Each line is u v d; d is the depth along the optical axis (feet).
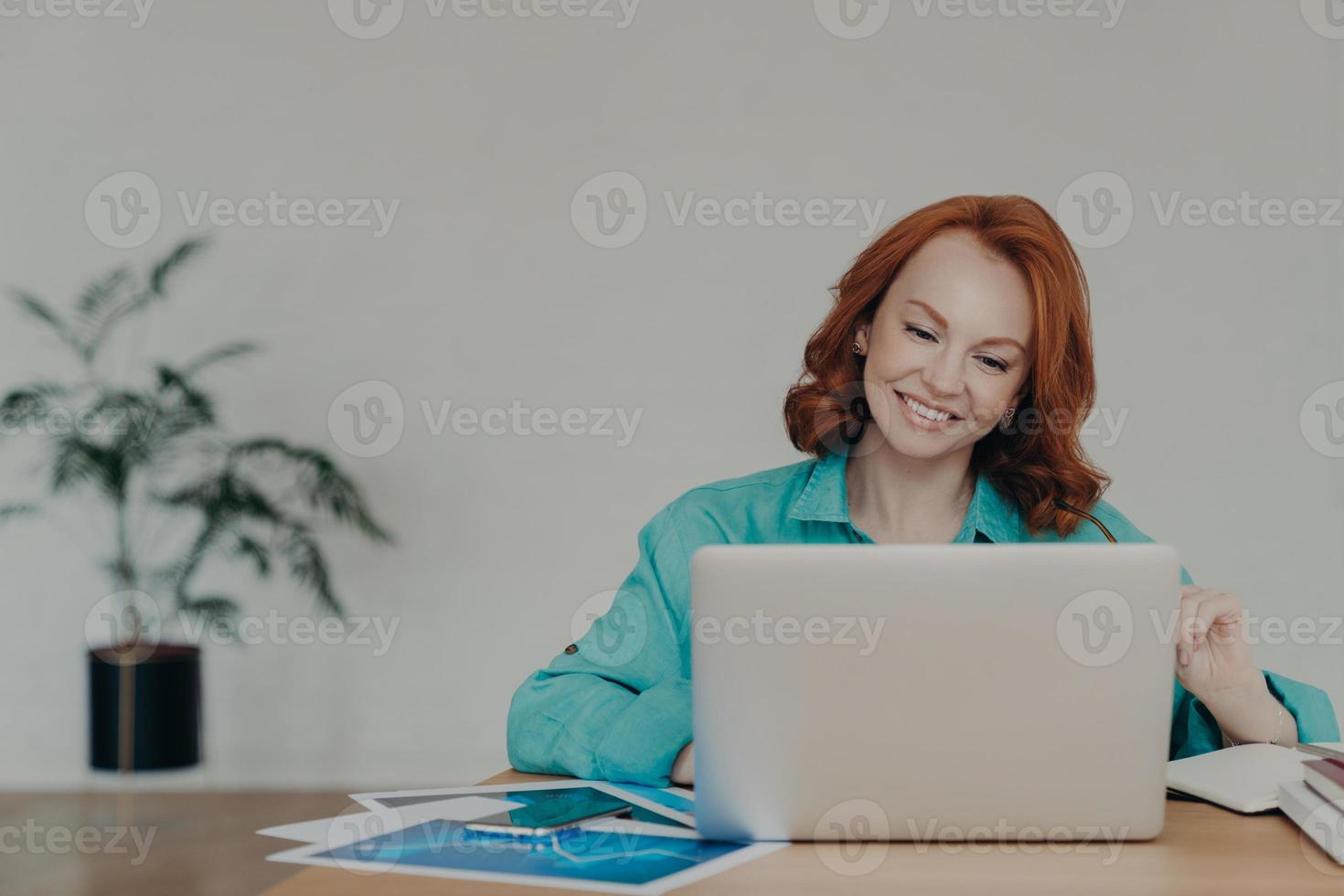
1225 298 12.58
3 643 13.79
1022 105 12.82
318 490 13.10
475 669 13.50
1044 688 3.19
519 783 4.23
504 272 13.46
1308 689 4.41
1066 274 4.84
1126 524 5.30
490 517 13.50
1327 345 12.50
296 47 13.67
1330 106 12.51
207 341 13.75
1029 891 2.79
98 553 13.80
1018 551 3.18
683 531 5.34
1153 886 2.84
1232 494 12.53
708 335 13.23
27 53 13.91
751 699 3.22
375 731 13.57
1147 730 3.20
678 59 13.24
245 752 13.61
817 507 5.24
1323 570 12.44
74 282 13.87
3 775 13.65
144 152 13.83
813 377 5.35
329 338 13.65
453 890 2.79
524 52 13.42
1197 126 12.64
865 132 13.01
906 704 3.20
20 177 13.93
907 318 4.90
